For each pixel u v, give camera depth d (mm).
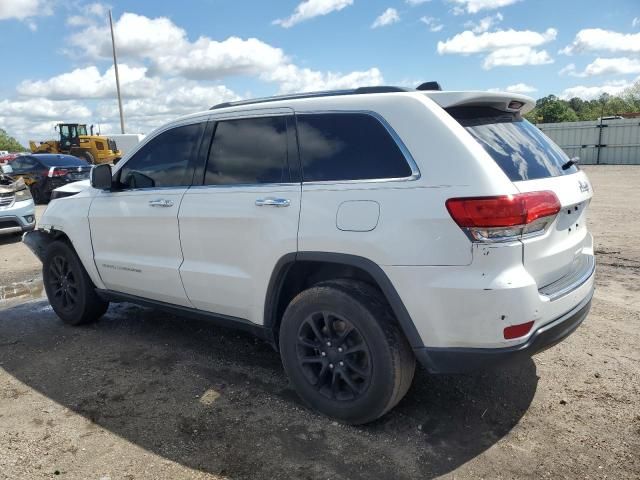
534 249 2779
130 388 3756
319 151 3254
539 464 2811
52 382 3891
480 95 3002
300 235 3168
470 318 2697
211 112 3881
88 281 4883
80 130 32281
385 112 3041
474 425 3195
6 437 3162
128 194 4305
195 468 2842
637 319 4766
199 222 3740
